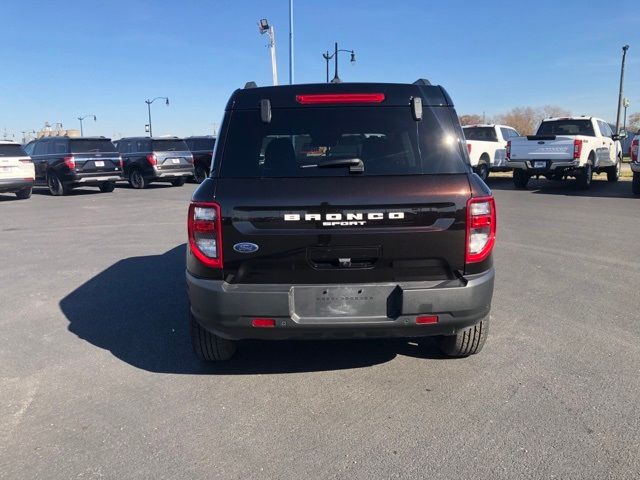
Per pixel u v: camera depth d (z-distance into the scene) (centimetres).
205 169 2309
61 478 282
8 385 389
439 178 347
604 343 445
